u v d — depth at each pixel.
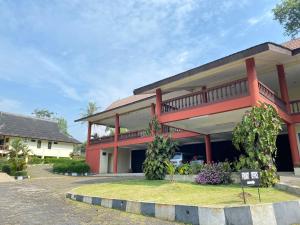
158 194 9.09
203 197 8.10
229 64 11.91
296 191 8.20
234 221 6.06
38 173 24.62
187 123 15.05
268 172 9.77
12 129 37.38
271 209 6.34
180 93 18.12
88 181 16.88
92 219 7.12
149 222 6.79
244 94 11.23
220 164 11.91
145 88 15.19
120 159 28.41
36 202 9.77
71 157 41.81
